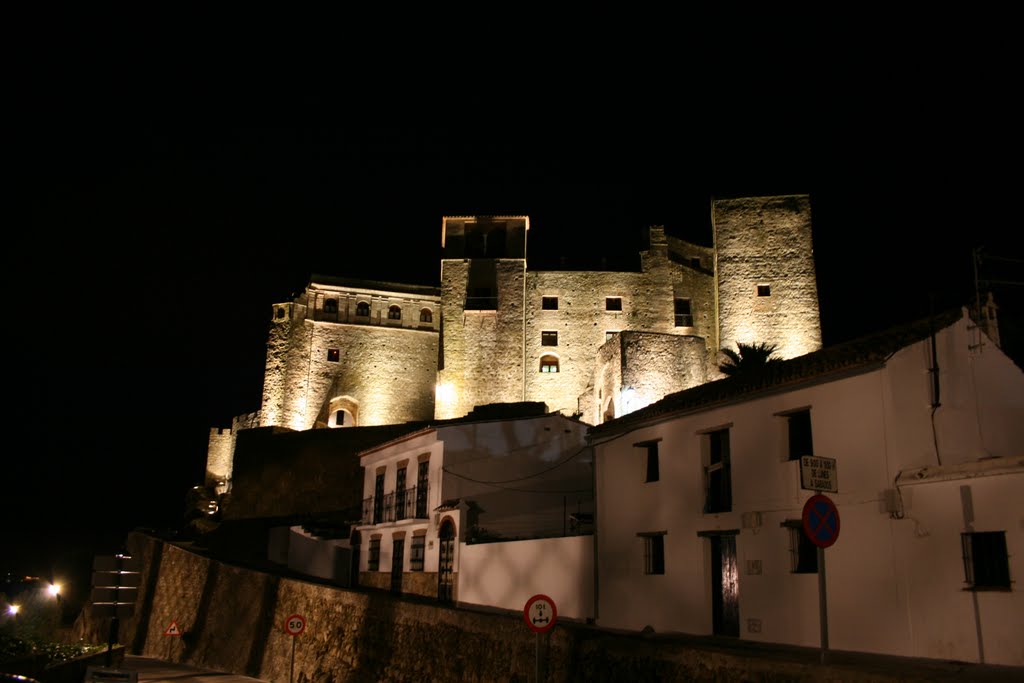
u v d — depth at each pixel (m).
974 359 17.45
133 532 52.81
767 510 18.53
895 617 15.41
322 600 29.59
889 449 15.95
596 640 16.78
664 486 21.72
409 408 63.38
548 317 61.66
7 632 23.75
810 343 57.41
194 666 37.12
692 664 14.36
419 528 31.50
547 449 30.92
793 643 17.42
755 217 60.16
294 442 53.44
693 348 50.72
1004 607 13.84
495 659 19.48
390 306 65.25
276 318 63.88
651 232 62.72
